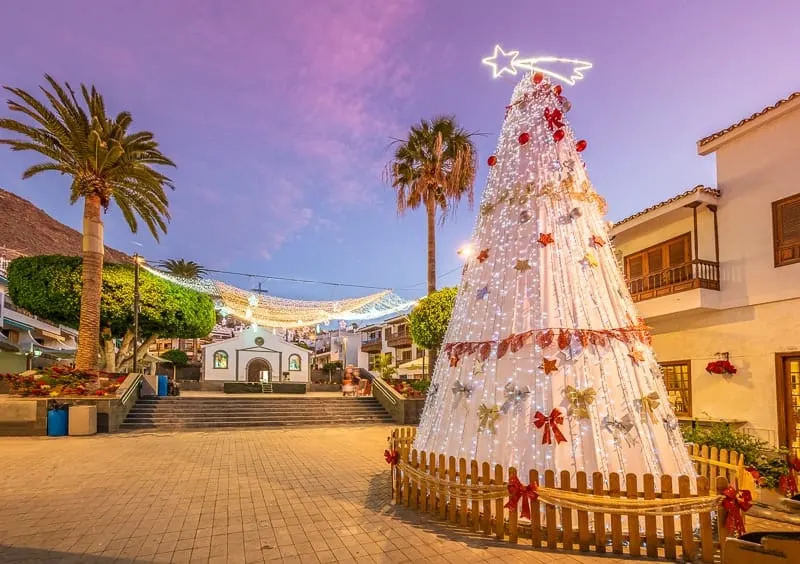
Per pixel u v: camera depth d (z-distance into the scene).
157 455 9.84
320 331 65.44
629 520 4.24
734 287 9.83
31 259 21.38
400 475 6.08
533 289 5.76
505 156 6.89
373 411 19.20
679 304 10.41
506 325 5.82
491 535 4.79
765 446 7.94
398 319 44.66
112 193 19.14
